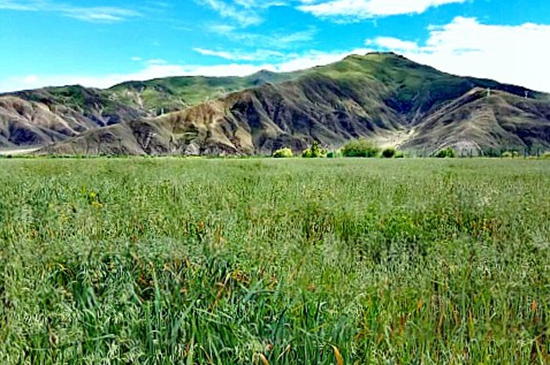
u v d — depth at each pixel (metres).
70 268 3.70
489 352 2.94
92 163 20.47
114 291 3.21
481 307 3.37
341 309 3.12
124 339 2.72
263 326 2.97
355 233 5.89
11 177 10.33
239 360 2.68
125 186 8.65
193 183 9.34
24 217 5.02
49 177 10.56
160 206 5.94
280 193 8.23
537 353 2.95
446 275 3.92
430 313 3.36
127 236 4.71
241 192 8.60
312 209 6.81
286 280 3.48
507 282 3.51
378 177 13.70
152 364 2.71
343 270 4.04
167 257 3.77
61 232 4.71
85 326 2.89
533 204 6.91
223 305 3.13
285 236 5.03
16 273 3.43
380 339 2.99
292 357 2.78
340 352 2.76
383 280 3.76
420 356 2.88
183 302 3.24
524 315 3.42
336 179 12.66
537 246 4.29
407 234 5.53
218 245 4.02
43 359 2.65
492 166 24.17
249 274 3.73
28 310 2.90
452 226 6.11
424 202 7.24
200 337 2.86
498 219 6.31
